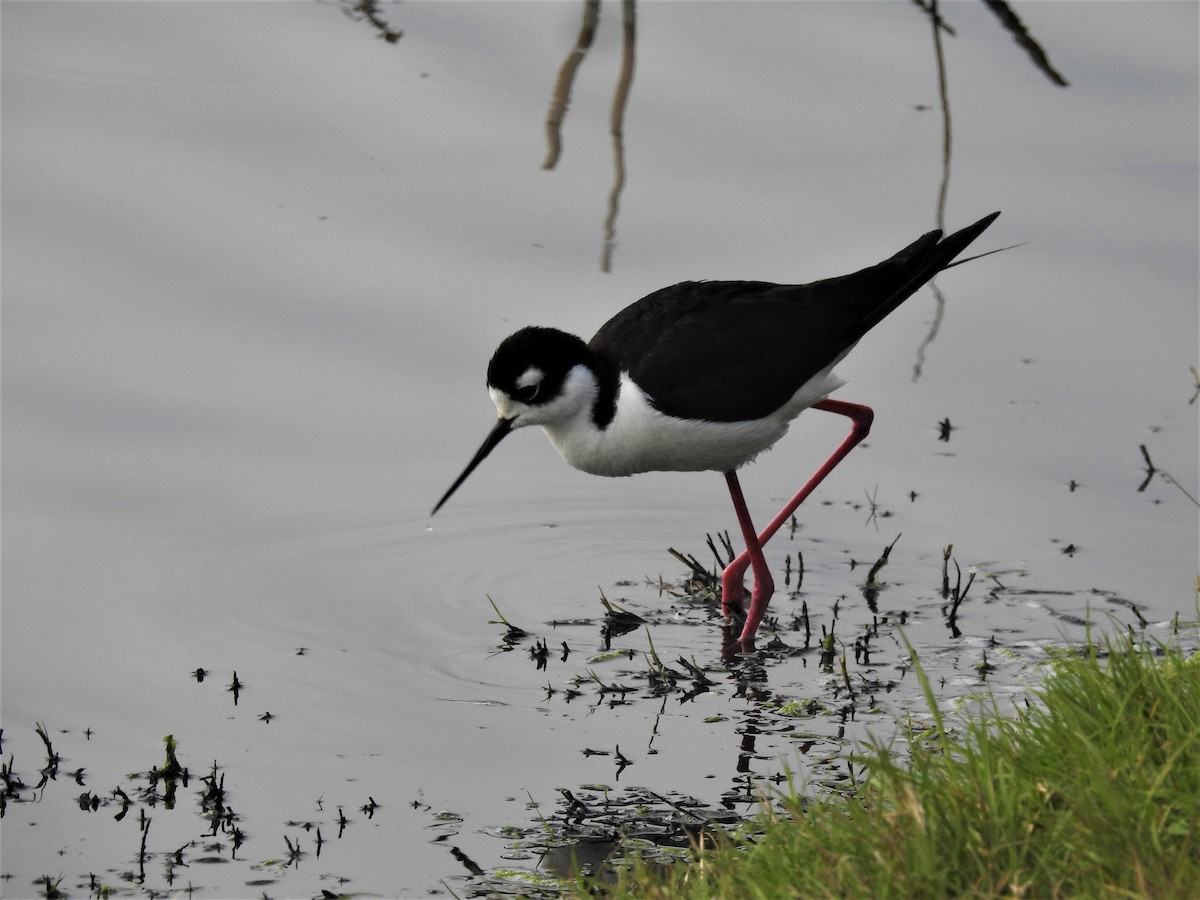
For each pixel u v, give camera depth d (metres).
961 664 9.87
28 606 10.69
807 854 6.62
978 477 12.30
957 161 15.90
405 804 8.56
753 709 9.52
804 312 10.84
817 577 11.25
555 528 11.96
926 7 18.48
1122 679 7.45
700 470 11.80
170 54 17.42
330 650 10.28
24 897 7.77
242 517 11.81
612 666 10.12
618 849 8.02
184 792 8.71
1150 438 12.54
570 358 10.66
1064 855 6.30
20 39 17.55
